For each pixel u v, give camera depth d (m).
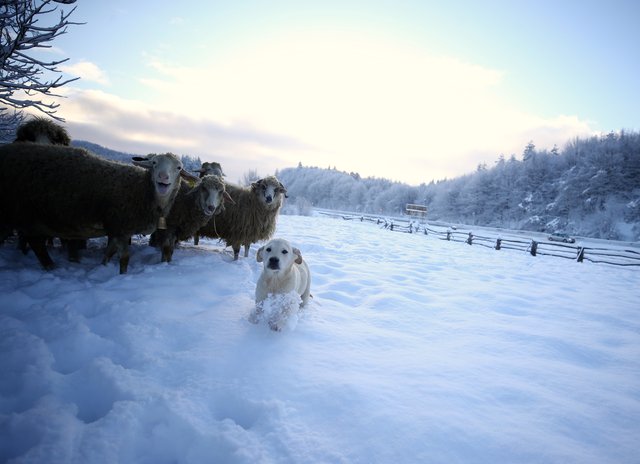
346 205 92.88
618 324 5.09
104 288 4.01
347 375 2.74
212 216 6.45
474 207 63.22
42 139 5.43
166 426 2.04
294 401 2.36
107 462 1.75
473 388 2.71
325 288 5.84
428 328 4.20
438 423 2.19
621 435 2.26
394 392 2.53
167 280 4.62
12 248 5.25
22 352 2.53
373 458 1.89
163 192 4.53
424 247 15.62
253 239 7.25
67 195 4.22
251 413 2.26
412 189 86.69
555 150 72.50
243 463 1.78
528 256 15.66
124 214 4.55
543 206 54.81
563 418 2.39
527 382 2.92
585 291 7.93
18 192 4.07
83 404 2.27
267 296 3.67
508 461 1.94
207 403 2.31
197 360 2.75
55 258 5.12
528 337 4.06
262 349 3.07
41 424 1.89
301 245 10.75
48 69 4.20
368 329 3.91
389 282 6.76
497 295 6.31
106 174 4.41
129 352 2.80
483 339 3.93
